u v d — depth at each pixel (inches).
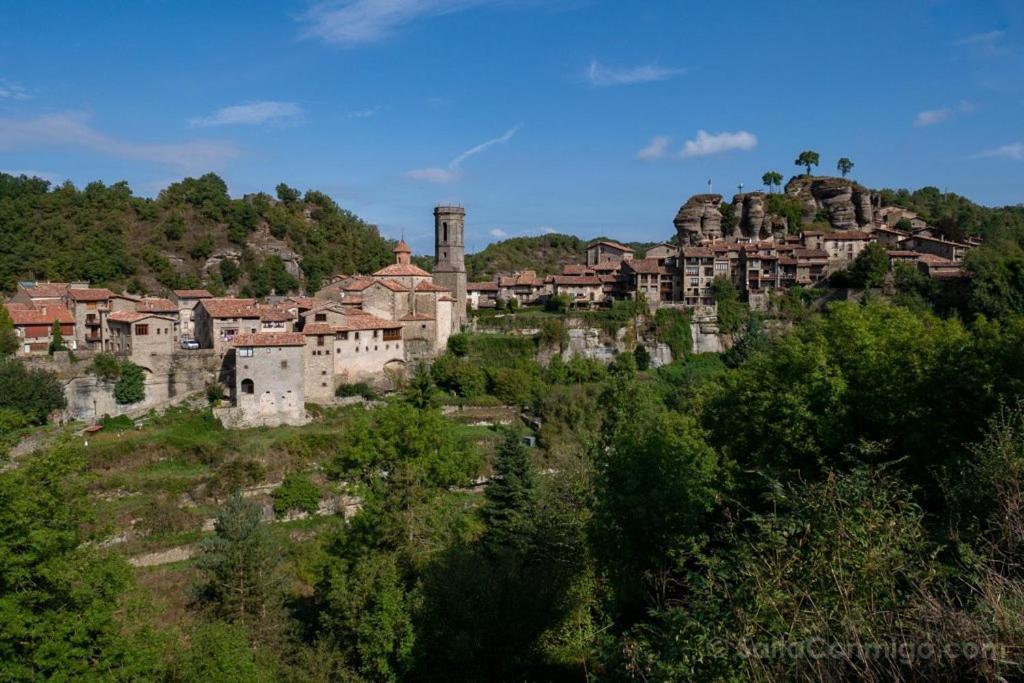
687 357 4315.9
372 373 3565.5
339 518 2420.0
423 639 1171.9
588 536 1226.0
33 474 1070.4
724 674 557.3
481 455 2600.9
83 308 3604.8
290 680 1219.2
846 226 5861.2
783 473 1310.3
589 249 6033.5
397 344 3656.5
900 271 4362.7
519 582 1219.2
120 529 2188.7
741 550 640.4
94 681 1007.6
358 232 7101.4
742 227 5984.3
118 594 1139.9
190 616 1600.6
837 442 1382.9
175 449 2687.0
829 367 1569.9
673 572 1155.9
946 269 4426.7
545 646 1192.2
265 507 2411.4
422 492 1598.2
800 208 5984.3
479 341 3966.5
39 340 3472.0
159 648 1135.6
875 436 1384.1
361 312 3732.8
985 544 671.1
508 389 3511.3
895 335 1646.2
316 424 3125.0
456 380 3570.4
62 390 2972.4
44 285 4101.9
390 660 1187.9
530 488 1961.1
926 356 1453.0
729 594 606.9
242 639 1240.8
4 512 1005.8
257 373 3083.2
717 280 4601.4
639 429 1530.5
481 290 5275.6
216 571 1627.7
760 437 1631.4
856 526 598.5
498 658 1178.6
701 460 1403.8
